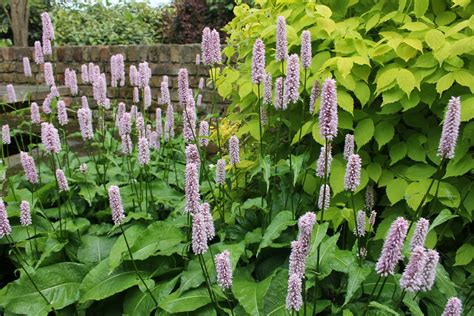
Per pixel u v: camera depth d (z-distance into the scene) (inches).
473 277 98.7
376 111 110.3
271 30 109.2
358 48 104.2
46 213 130.3
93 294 98.4
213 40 111.7
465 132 95.8
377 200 117.4
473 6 107.7
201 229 78.5
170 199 134.0
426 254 64.5
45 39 144.6
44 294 102.7
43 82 318.0
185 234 112.0
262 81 101.1
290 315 84.0
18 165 173.8
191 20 393.1
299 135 106.4
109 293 97.7
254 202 110.1
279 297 88.4
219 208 111.1
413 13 107.8
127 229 117.6
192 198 80.4
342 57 104.9
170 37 401.4
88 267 111.2
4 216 87.7
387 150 114.2
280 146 126.3
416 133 108.7
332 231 114.4
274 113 124.6
